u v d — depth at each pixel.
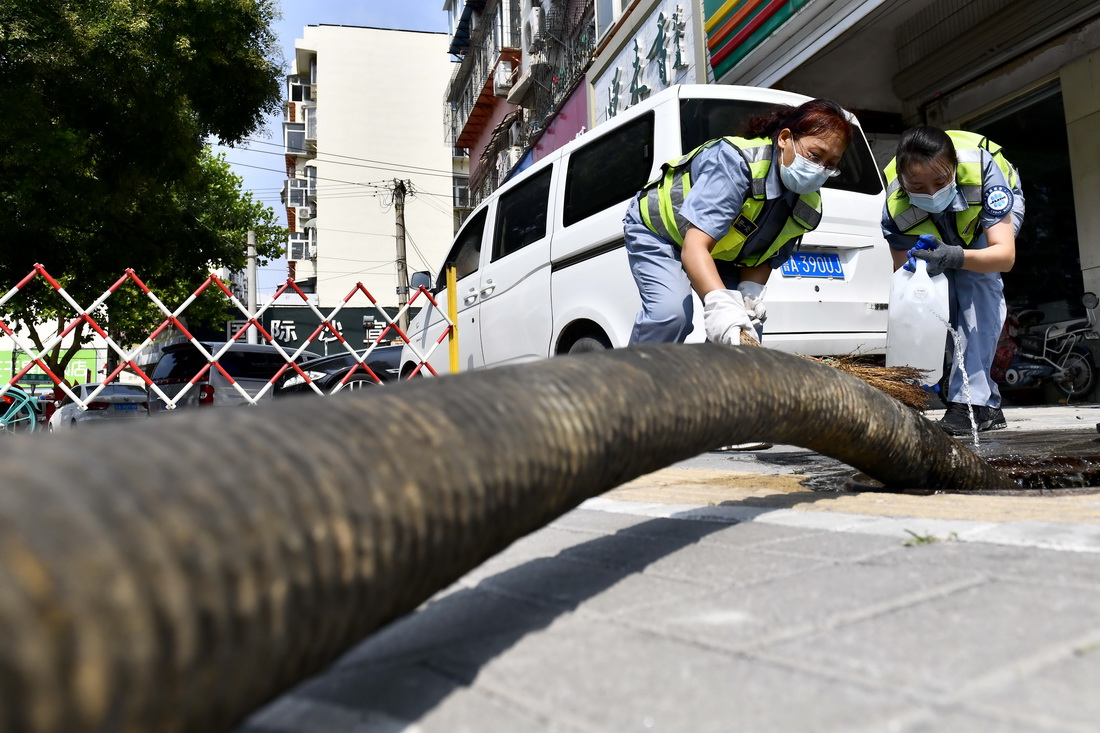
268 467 0.77
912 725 0.82
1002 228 4.12
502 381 1.19
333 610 0.79
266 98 14.23
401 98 46.94
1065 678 0.91
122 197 13.76
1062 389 8.65
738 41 9.86
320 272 45.38
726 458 4.40
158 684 0.61
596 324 5.06
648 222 3.44
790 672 0.99
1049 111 9.17
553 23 20.73
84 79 12.34
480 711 0.95
